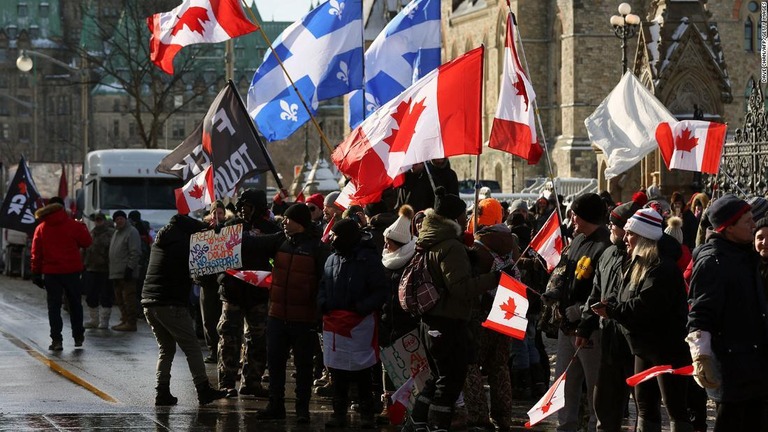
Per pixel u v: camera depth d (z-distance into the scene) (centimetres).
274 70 2084
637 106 1970
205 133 1923
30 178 3375
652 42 4028
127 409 1700
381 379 1728
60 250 2488
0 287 4719
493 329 1430
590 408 1415
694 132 1905
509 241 1470
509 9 1591
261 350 1842
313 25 2077
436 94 1551
